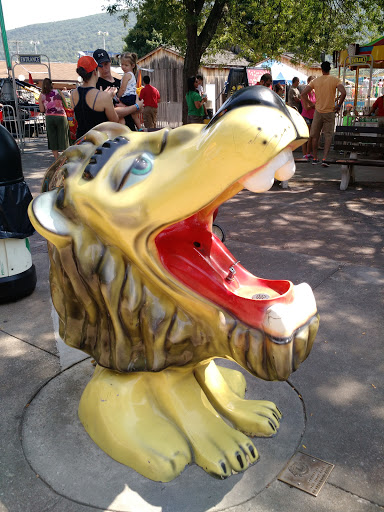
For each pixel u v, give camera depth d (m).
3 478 1.98
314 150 10.40
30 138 18.23
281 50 18.34
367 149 7.71
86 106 4.00
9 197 3.42
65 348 2.86
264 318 1.61
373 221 6.02
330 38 16.73
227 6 15.31
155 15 13.67
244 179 1.46
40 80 42.38
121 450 1.99
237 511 1.80
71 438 2.20
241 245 5.00
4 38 13.44
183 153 1.56
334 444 2.14
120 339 1.83
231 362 2.83
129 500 1.86
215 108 24.17
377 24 16.56
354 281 3.95
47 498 1.88
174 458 1.93
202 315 1.72
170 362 1.85
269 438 2.17
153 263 1.65
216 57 25.88
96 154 1.73
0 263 3.59
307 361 2.80
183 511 1.81
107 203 1.63
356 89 13.31
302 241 5.27
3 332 3.24
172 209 1.54
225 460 1.95
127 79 5.21
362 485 1.92
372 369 2.72
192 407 2.06
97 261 1.74
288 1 16.28
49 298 3.78
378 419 2.30
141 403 2.04
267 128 1.37
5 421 2.33
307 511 1.80
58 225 1.74
